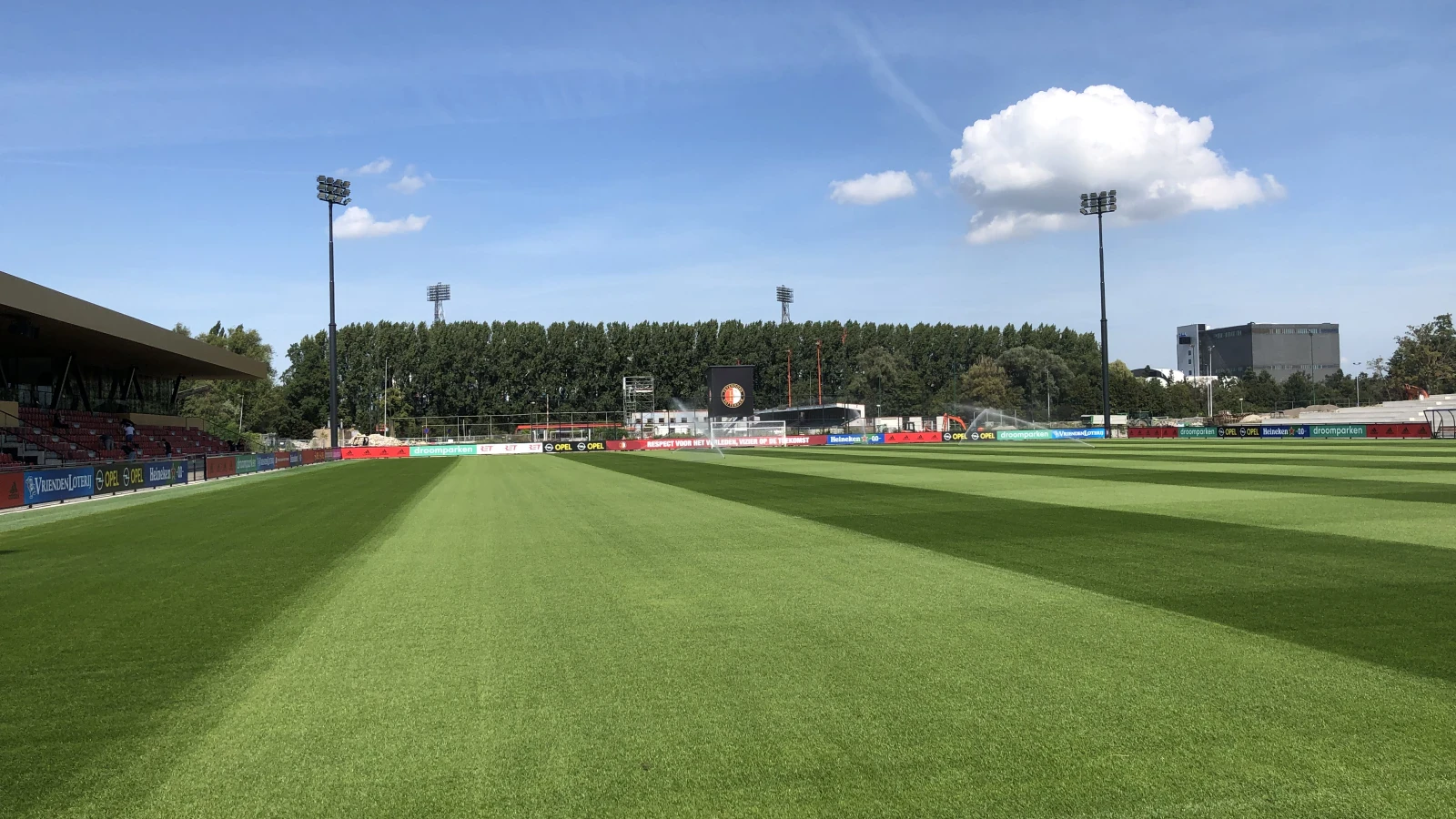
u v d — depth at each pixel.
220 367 45.41
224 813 3.70
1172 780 3.83
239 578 9.63
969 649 5.99
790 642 6.26
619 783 3.91
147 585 9.27
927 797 3.70
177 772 4.14
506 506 17.81
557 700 5.09
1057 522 13.05
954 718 4.64
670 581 8.84
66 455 34.19
